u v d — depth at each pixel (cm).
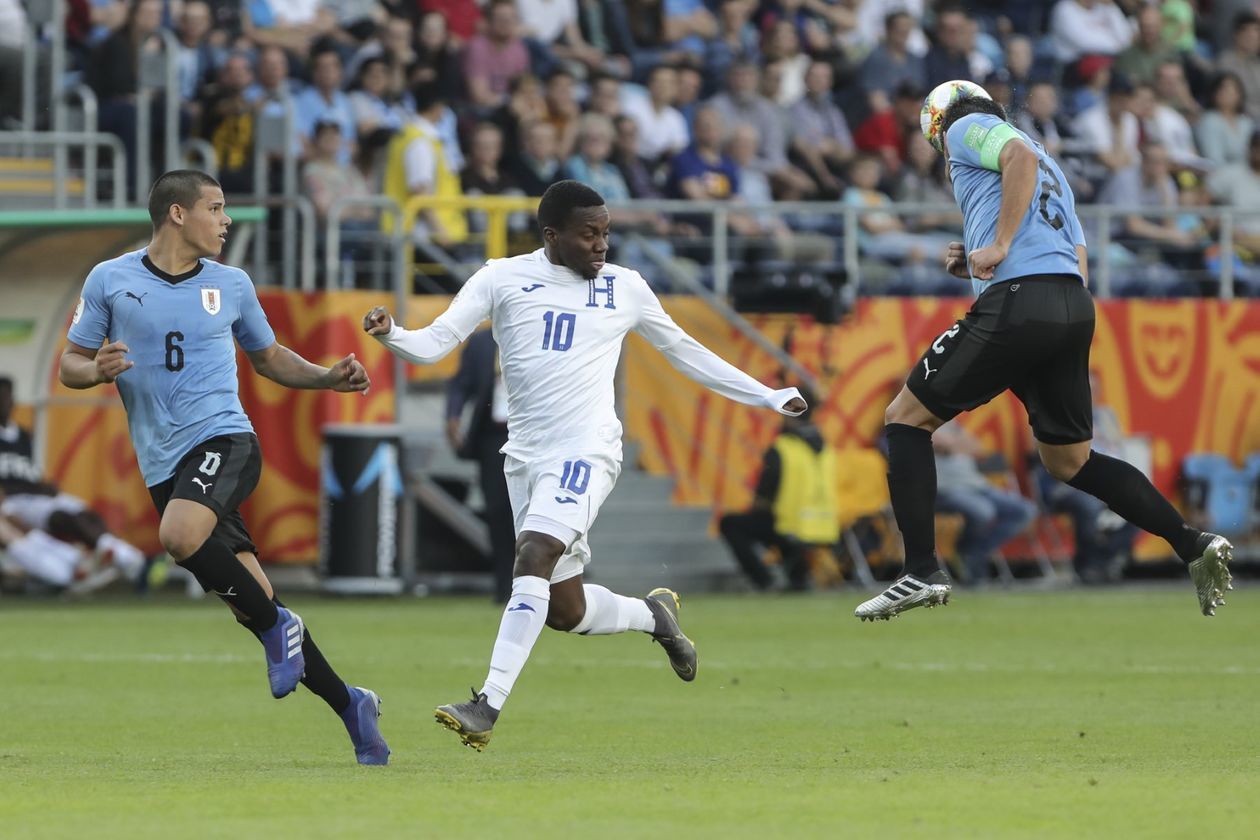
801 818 2073
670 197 7644
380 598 6469
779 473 6644
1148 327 7700
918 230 7931
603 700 3659
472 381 5825
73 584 6425
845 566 6988
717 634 5156
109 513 6744
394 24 7475
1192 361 7762
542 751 2875
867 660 4472
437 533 6856
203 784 2406
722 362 2769
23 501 6425
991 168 2892
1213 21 9575
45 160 7169
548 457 2634
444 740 3042
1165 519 2931
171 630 5231
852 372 7325
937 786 2359
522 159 7325
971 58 8519
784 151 7994
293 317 6662
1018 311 2839
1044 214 2881
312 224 6744
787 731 3147
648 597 2881
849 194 7925
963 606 6162
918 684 3953
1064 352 2881
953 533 7231
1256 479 7756
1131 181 8300
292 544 6688
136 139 6962
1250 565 7881
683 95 8025
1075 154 8294
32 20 7081
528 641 2553
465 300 2648
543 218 2664
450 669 4209
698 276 7438
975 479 7100
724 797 2256
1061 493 7312
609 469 2661
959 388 2892
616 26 8369
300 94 7250
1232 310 7838
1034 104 8250
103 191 7175
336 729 3197
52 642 4878
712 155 7681
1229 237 7906
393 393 6788
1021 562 7550
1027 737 3038
